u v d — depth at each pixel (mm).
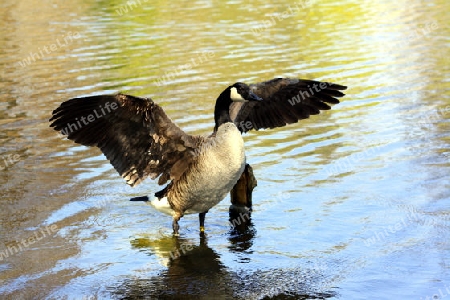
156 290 9867
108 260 10891
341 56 23859
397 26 28484
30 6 34250
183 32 27922
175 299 9578
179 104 18797
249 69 22234
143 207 13078
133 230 12102
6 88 20812
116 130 10898
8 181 14125
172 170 11336
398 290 9664
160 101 19094
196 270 10539
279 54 24281
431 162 14578
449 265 10320
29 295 9703
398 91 19875
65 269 10555
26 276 10297
